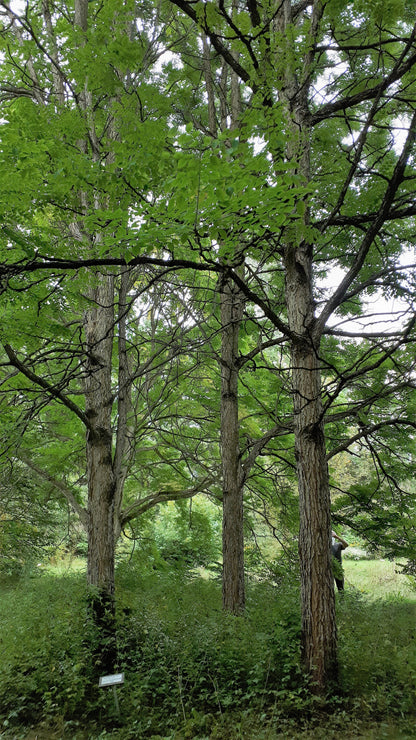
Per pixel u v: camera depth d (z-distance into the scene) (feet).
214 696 15.16
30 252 11.48
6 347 17.79
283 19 16.90
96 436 22.77
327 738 12.23
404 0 14.16
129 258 10.40
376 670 15.29
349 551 59.21
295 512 30.25
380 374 23.21
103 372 23.61
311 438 16.16
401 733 12.15
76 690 16.47
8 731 14.98
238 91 26.53
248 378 31.96
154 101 14.06
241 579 23.84
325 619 14.92
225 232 9.86
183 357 32.94
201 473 36.63
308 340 16.25
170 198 9.37
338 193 18.30
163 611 21.53
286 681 15.35
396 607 24.07
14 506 37.76
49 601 23.57
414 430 25.36
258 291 27.07
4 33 20.38
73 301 17.52
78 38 14.76
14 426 20.88
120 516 28.66
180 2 13.92
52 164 11.31
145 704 16.60
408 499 24.72
